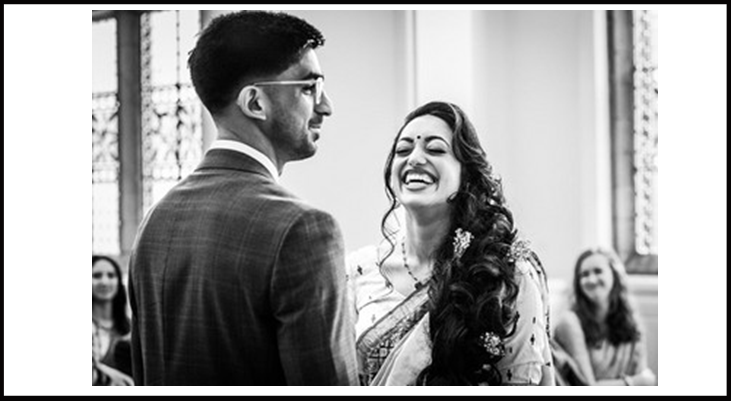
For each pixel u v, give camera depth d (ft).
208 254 6.39
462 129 7.75
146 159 17.12
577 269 13.58
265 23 6.78
